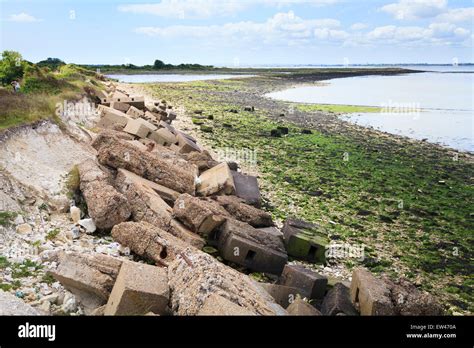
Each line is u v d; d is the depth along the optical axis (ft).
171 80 352.08
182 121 133.39
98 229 43.78
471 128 150.92
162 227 44.86
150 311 28.96
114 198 43.37
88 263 32.55
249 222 52.85
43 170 51.21
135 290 28.32
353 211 69.41
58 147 59.77
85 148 64.64
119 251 39.52
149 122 86.58
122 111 96.43
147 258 39.68
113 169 53.16
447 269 52.34
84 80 139.03
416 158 107.34
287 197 72.79
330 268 49.52
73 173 50.57
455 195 80.79
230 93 248.52
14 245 37.24
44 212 44.34
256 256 45.01
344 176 88.79
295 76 471.21
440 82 390.01
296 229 52.75
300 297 37.35
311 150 110.11
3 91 65.82
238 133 124.47
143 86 244.01
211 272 30.53
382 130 144.36
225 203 53.67
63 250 36.22
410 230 63.67
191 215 46.11
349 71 614.75
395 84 364.99
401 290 35.96
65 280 31.65
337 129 141.90
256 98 228.63
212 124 135.44
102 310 30.22
